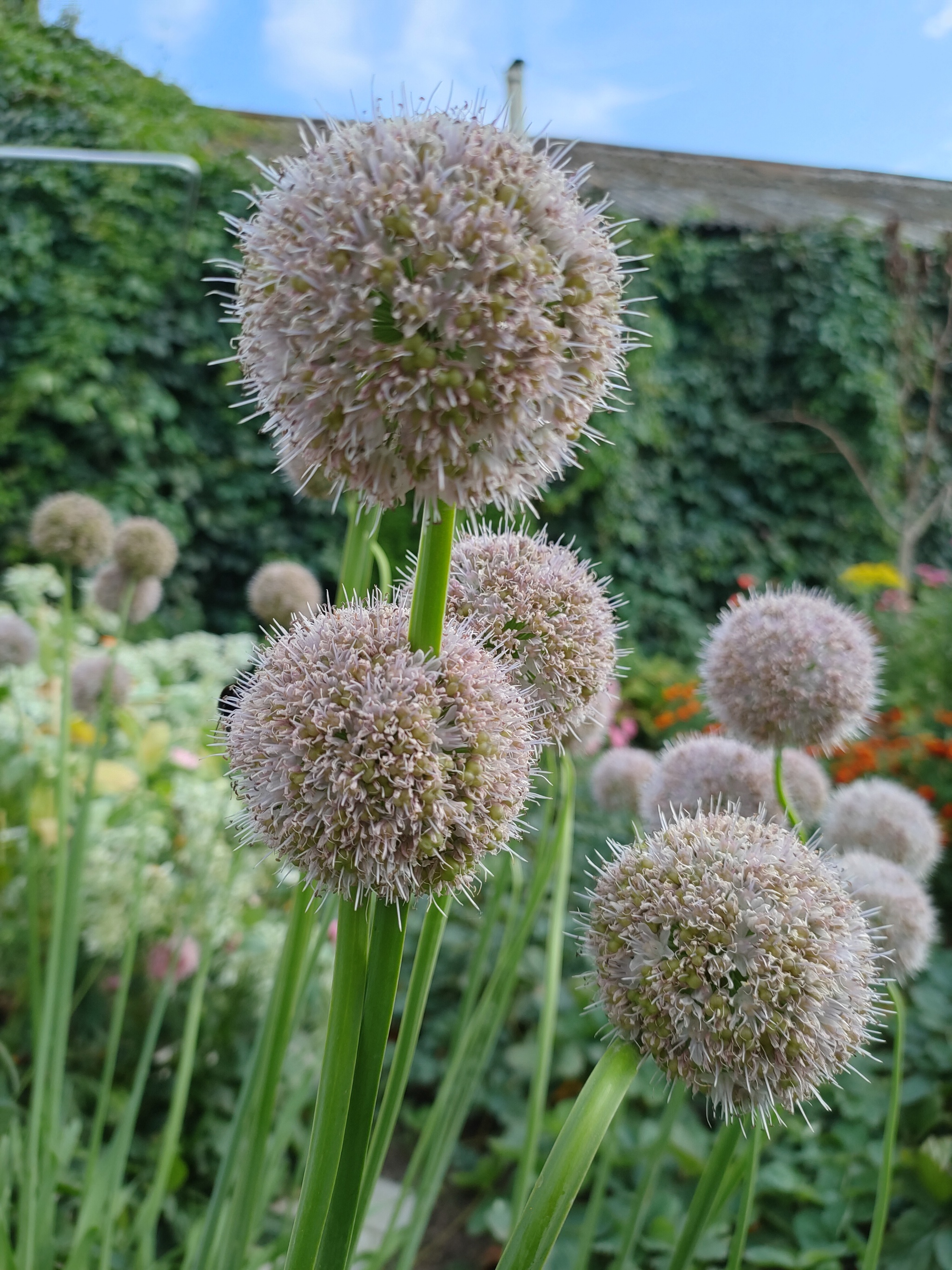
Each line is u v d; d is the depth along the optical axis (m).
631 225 7.68
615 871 1.05
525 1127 3.31
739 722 1.66
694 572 7.99
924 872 1.99
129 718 3.25
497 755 0.92
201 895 2.33
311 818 0.89
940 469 8.41
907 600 6.79
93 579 3.12
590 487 7.38
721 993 0.95
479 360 0.81
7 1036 2.85
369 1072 0.99
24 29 6.35
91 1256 2.11
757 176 9.91
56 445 6.41
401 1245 2.34
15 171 6.17
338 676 0.90
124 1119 1.86
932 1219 2.83
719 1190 1.34
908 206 9.80
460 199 0.80
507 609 1.23
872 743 5.24
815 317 8.02
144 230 6.46
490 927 1.81
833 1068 1.03
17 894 2.93
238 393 6.90
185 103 6.75
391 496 0.87
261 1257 1.82
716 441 8.01
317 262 0.80
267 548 7.01
